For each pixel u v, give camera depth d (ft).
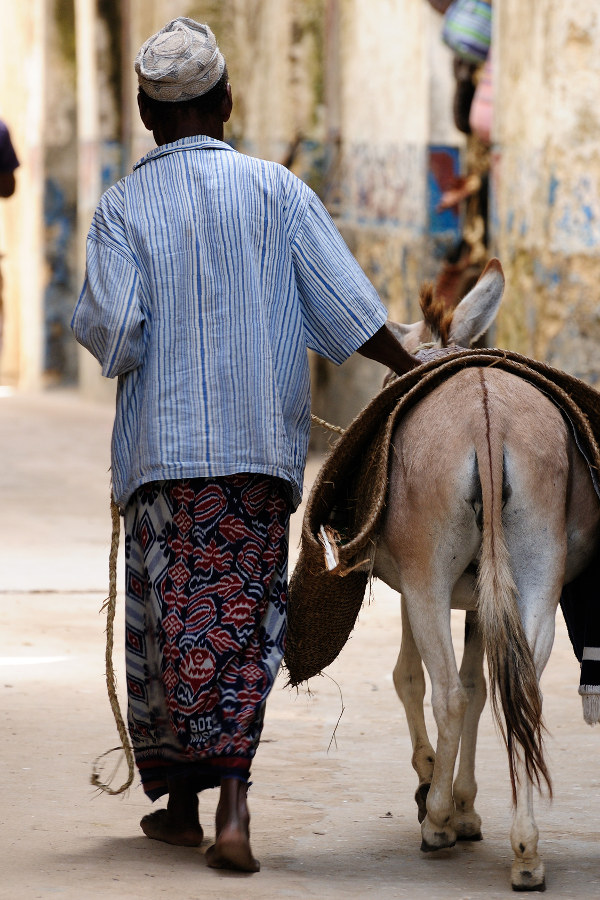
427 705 40.32
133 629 27.02
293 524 69.62
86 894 23.70
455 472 25.17
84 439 108.99
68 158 150.51
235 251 26.12
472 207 84.69
